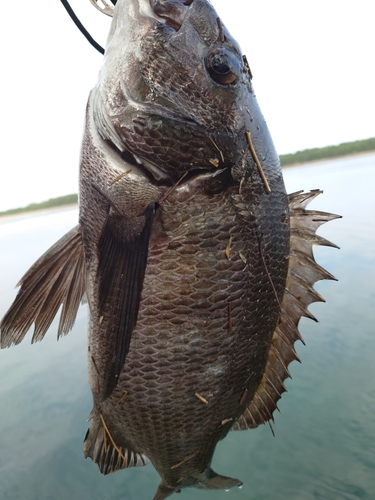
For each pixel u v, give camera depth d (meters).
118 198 0.20
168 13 0.20
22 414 0.45
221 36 0.21
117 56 0.20
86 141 0.21
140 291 0.20
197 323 0.21
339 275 0.68
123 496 0.36
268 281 0.23
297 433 0.39
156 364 0.22
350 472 0.34
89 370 0.24
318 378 0.45
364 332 0.50
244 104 0.21
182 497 0.37
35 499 0.35
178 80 0.20
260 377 0.27
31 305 0.24
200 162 0.20
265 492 0.35
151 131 0.19
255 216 0.21
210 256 0.21
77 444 0.41
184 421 0.24
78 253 0.24
